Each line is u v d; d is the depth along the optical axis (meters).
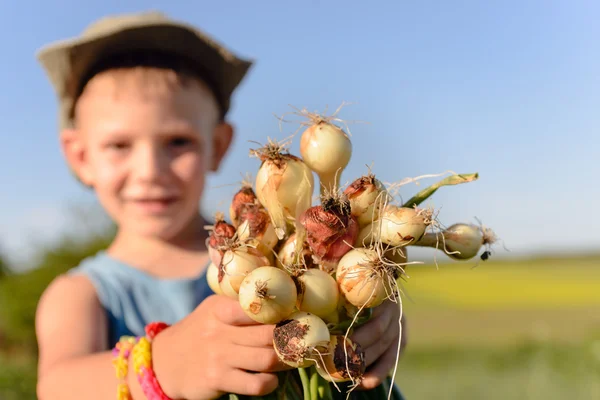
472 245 0.30
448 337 3.12
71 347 0.48
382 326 0.33
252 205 0.30
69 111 0.61
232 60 0.61
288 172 0.29
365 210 0.28
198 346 0.32
